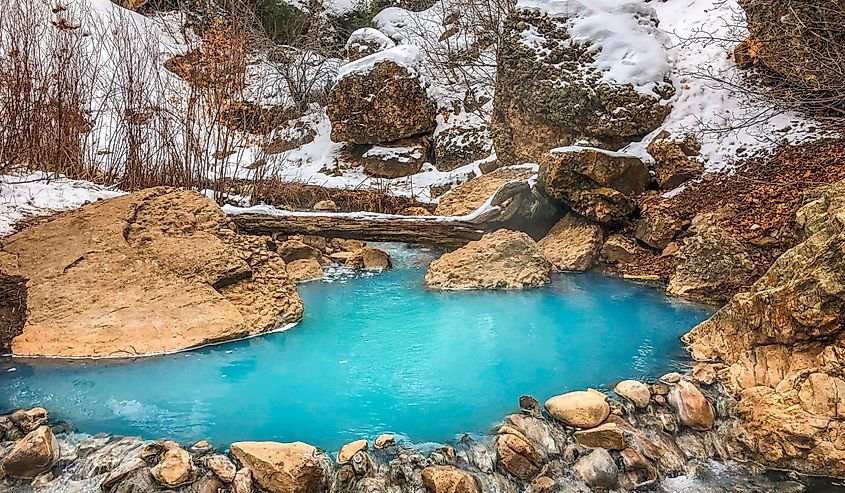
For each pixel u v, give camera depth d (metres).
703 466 3.26
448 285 5.95
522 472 3.03
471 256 6.13
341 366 4.07
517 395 3.64
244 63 8.55
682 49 8.35
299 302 5.07
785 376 3.59
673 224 6.19
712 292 5.37
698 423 3.43
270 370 3.99
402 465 2.95
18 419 3.23
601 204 6.46
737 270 5.33
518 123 8.72
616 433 3.20
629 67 7.67
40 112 7.05
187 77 8.52
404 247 7.96
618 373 3.92
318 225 6.78
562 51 8.05
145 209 5.32
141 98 7.65
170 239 5.10
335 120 11.60
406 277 6.41
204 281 4.83
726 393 3.68
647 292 5.63
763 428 3.34
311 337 4.62
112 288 4.61
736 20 7.88
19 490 2.80
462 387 3.75
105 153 7.68
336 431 3.22
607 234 6.64
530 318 5.00
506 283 5.91
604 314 5.07
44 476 2.87
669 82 7.73
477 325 4.86
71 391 3.63
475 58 11.55
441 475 2.84
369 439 3.15
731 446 3.38
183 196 5.53
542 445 3.17
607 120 7.53
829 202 4.29
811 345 3.60
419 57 11.56
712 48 8.20
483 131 10.76
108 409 3.42
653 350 4.29
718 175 6.59
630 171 6.70
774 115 6.74
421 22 13.87
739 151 6.77
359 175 11.33
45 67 7.93
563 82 7.91
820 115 6.79
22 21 8.08
